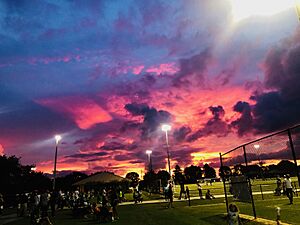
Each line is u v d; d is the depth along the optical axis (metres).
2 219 22.86
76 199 28.97
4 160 50.41
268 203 19.66
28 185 59.28
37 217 18.53
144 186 83.44
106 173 35.38
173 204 25.62
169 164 39.94
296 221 11.69
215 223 12.68
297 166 9.05
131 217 18.05
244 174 12.69
